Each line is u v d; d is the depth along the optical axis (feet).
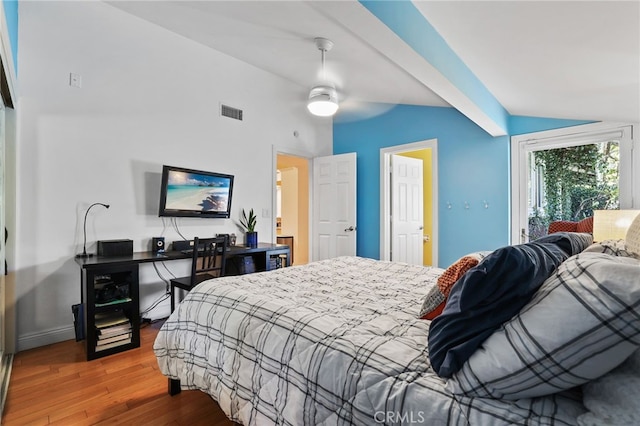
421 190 17.63
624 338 2.11
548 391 2.53
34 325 8.78
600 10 4.54
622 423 2.12
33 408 5.89
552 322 2.42
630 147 9.70
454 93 8.26
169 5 9.75
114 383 6.80
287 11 8.33
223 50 12.85
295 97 16.01
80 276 9.52
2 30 5.51
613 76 6.52
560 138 11.08
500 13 5.45
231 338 4.68
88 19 9.78
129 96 10.64
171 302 10.23
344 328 3.98
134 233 10.72
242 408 4.27
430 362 3.15
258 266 12.71
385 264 8.43
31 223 8.77
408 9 6.21
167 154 11.52
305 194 21.17
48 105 9.07
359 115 16.67
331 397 3.36
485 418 2.54
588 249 4.38
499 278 2.89
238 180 13.66
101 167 10.04
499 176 12.36
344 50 9.87
